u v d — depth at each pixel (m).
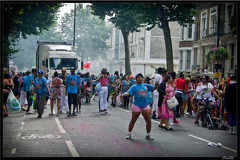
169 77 13.91
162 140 11.61
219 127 14.98
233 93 12.98
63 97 19.34
